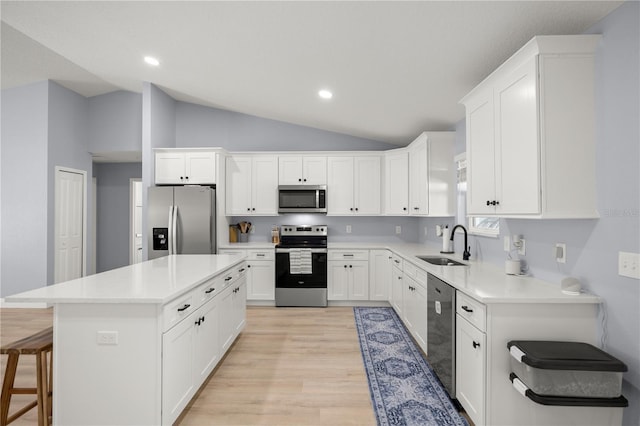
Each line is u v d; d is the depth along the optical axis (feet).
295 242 16.43
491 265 9.27
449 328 7.20
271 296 14.88
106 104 16.37
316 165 15.72
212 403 7.27
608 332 5.45
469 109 8.23
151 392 5.61
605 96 5.46
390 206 15.19
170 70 12.48
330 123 15.42
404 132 14.52
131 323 5.63
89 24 9.55
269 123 16.88
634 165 5.01
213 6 7.63
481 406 5.80
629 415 5.11
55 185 14.78
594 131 5.65
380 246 14.84
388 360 9.36
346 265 14.84
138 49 10.85
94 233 20.13
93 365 5.64
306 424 6.55
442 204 12.27
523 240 7.90
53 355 5.70
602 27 5.56
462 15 6.22
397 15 6.63
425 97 10.35
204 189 13.88
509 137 6.48
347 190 15.69
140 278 7.16
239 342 10.68
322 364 9.12
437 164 12.28
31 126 14.49
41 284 14.38
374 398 7.45
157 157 14.66
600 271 5.63
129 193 20.26
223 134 16.85
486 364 5.73
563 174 5.65
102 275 7.49
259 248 14.80
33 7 8.94
